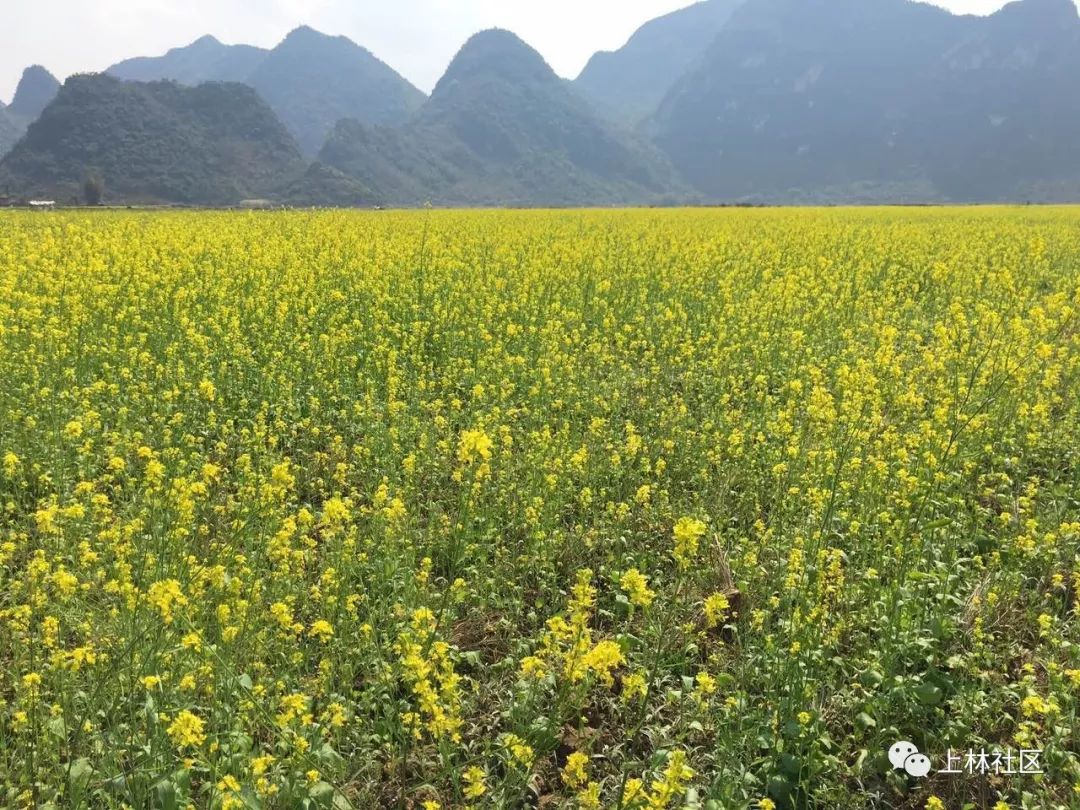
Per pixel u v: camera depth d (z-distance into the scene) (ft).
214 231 70.33
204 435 26.73
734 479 23.97
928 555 19.31
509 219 106.32
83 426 25.16
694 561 19.71
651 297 47.39
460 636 17.34
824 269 55.01
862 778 13.87
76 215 110.63
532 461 23.76
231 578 16.33
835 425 25.07
